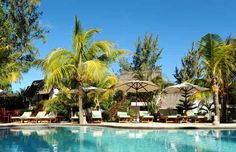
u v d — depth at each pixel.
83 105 27.25
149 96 29.45
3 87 28.55
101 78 23.56
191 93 29.83
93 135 16.50
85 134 17.02
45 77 24.86
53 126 22.28
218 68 20.59
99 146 12.76
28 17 31.52
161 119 25.39
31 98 38.75
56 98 27.33
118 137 15.52
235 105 28.88
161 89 29.73
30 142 13.93
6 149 12.02
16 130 19.64
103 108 27.89
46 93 36.09
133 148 12.15
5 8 30.22
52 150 11.80
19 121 26.70
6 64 25.97
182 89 25.88
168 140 14.24
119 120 25.28
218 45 20.30
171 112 34.31
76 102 26.61
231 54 23.39
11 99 33.66
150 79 31.94
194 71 36.69
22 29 31.11
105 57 25.11
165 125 19.61
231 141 13.72
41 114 26.45
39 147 12.48
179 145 12.71
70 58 24.69
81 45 24.33
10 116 27.20
